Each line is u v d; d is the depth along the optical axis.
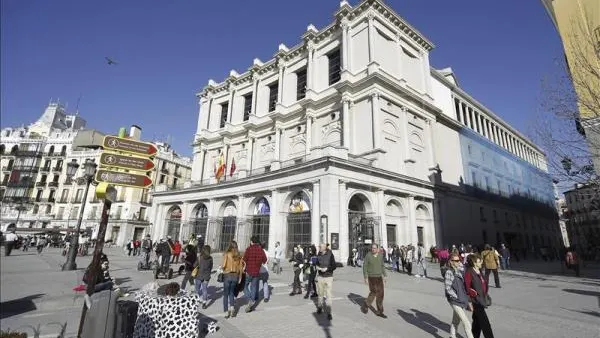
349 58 28.59
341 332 6.29
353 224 21.69
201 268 8.73
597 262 32.06
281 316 7.58
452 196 31.58
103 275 7.85
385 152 24.52
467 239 31.59
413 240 24.62
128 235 47.38
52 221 51.12
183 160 58.78
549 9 12.09
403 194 25.36
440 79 36.66
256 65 38.44
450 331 6.09
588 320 7.40
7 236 24.45
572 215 39.94
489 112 45.78
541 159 60.72
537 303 9.45
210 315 7.64
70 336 5.71
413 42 32.94
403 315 7.75
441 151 33.25
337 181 20.81
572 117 10.50
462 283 5.51
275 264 17.47
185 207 33.91
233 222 28.44
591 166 10.59
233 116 40.88
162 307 4.50
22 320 6.78
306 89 31.42
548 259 36.06
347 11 29.58
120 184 5.95
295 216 23.27
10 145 56.56
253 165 35.81
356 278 15.17
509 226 40.06
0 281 11.57
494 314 8.05
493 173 40.97
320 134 29.69
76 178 52.25
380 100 26.42
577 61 10.20
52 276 13.13
